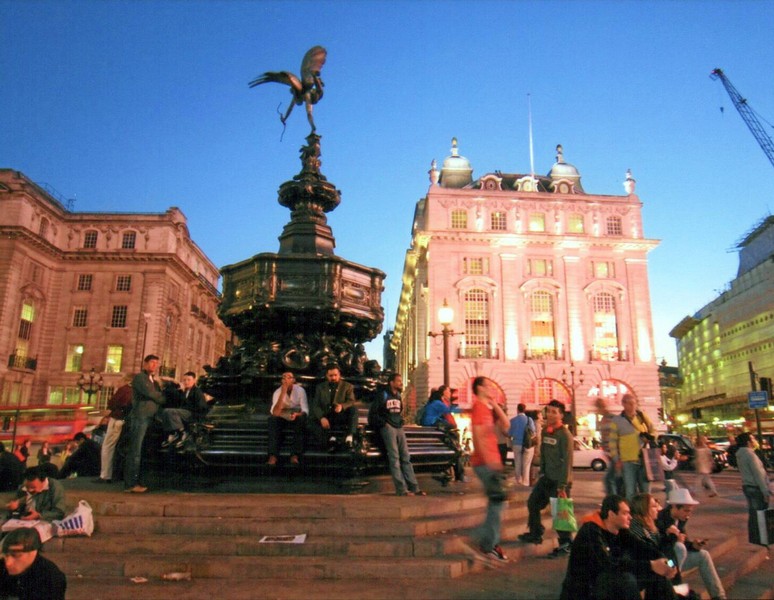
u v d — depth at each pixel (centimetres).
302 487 757
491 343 4516
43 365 4928
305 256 950
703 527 874
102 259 5150
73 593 464
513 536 668
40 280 4953
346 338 993
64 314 5053
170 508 627
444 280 4609
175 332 5456
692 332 10362
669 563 438
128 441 762
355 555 545
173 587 482
